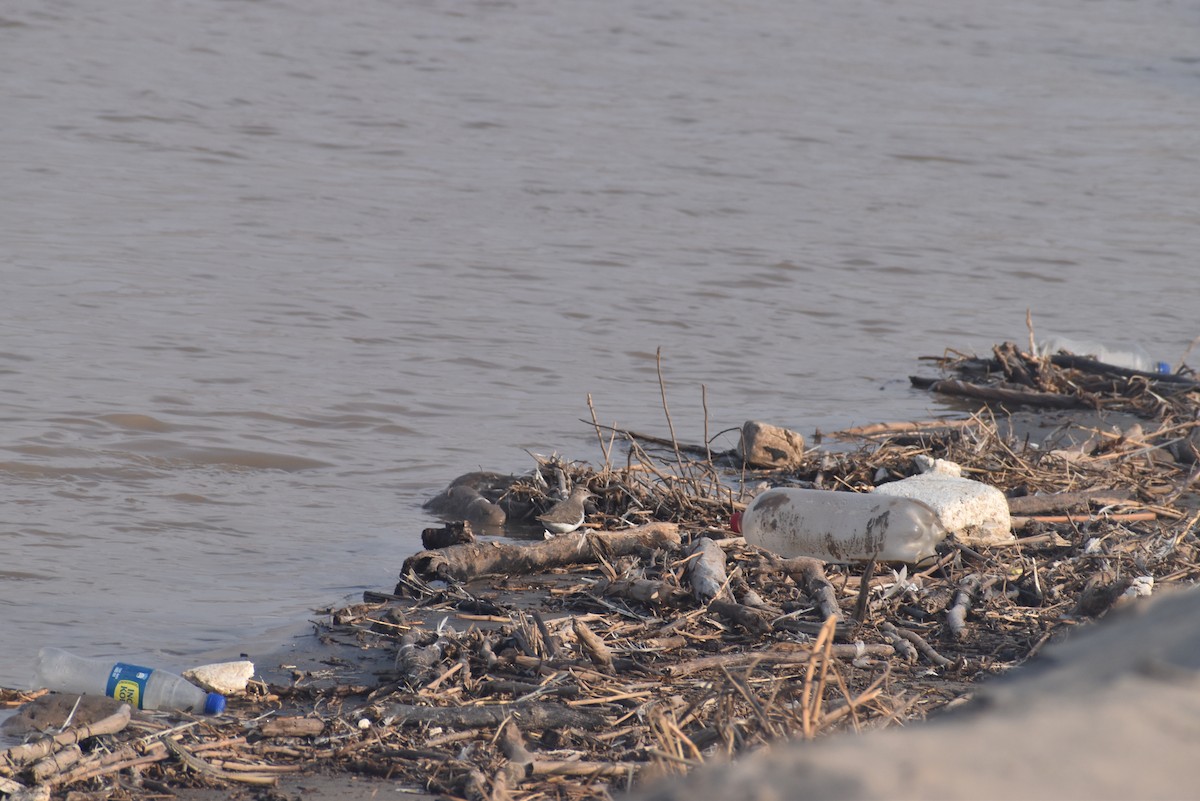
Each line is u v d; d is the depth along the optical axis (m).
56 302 17.94
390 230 24.98
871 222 28.67
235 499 10.97
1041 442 12.29
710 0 65.00
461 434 13.35
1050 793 0.99
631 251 24.33
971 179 35.03
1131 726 1.08
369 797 5.36
